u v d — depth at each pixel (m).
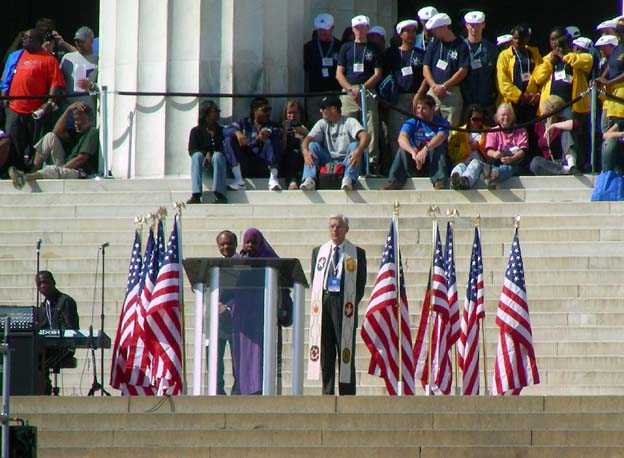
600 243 68.75
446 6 108.62
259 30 82.00
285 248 69.88
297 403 51.62
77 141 79.50
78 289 68.31
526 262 67.94
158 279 56.78
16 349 54.16
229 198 75.88
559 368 62.31
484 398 51.53
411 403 51.44
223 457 49.53
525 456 49.28
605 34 79.94
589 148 77.69
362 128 76.00
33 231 72.50
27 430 44.75
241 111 81.31
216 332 53.47
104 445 50.47
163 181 78.50
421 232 70.25
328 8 85.69
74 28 109.06
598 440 49.84
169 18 81.69
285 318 53.69
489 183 74.12
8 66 81.31
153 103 81.38
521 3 109.19
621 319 64.44
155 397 51.91
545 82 78.06
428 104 75.25
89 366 64.69
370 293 66.94
